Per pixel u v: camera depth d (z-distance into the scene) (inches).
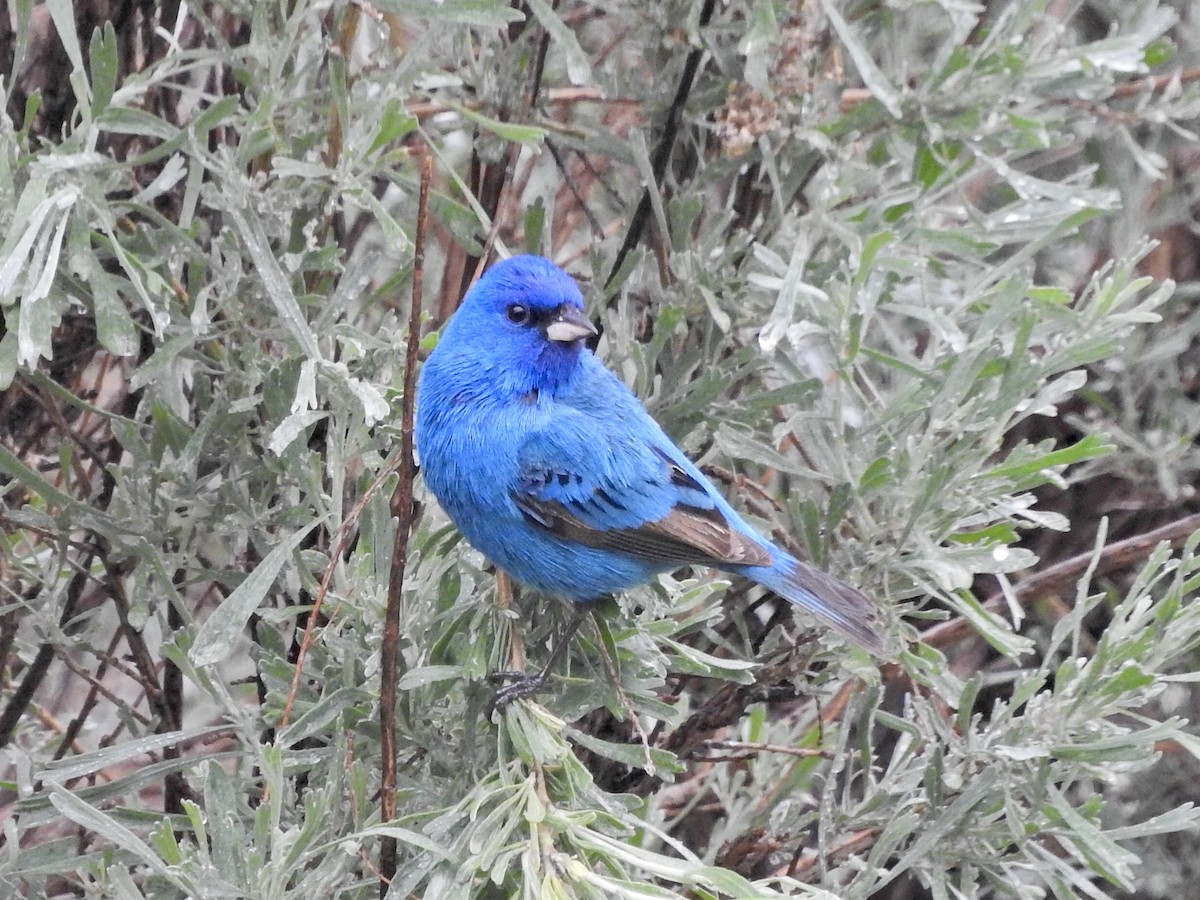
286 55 343.3
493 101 399.2
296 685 297.4
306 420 304.5
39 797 313.6
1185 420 522.3
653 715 320.8
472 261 447.2
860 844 374.3
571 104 466.3
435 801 313.4
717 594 411.5
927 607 505.0
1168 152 537.0
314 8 342.3
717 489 406.6
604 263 414.3
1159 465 507.2
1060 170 542.9
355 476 374.9
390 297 453.1
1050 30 389.1
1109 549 426.3
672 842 281.6
